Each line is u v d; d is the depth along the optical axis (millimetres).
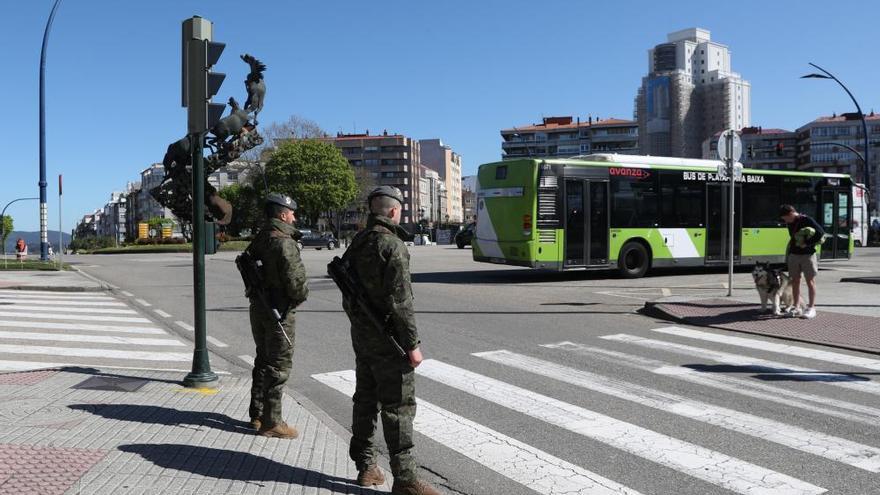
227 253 44062
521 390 6668
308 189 68812
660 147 136125
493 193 17438
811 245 10320
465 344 9031
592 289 15500
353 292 3891
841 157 137750
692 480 4371
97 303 14328
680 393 6512
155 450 4535
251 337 10016
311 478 4180
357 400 4090
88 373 7055
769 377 7113
